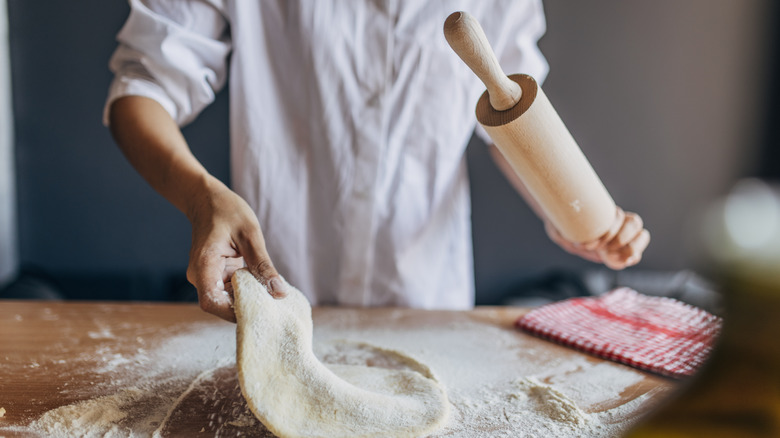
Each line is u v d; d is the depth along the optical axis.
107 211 1.78
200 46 0.86
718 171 1.89
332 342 0.72
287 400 0.49
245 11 0.89
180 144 0.72
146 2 0.85
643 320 0.81
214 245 0.54
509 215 1.86
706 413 0.28
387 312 0.86
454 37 0.54
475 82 0.96
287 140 0.94
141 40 0.83
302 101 0.93
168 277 1.82
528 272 1.90
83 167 1.75
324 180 0.95
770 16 1.81
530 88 0.60
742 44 1.83
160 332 0.76
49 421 0.52
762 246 0.21
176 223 1.79
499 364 0.68
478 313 0.87
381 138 0.93
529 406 0.57
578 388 0.62
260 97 0.92
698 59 1.83
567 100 1.84
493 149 1.03
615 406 0.58
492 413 0.55
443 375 0.65
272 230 0.95
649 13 1.80
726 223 0.20
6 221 1.70
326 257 0.98
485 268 1.89
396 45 0.91
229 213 0.56
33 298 1.59
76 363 0.65
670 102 1.85
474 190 1.85
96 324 0.78
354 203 0.95
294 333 0.52
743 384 0.27
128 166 1.76
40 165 1.74
